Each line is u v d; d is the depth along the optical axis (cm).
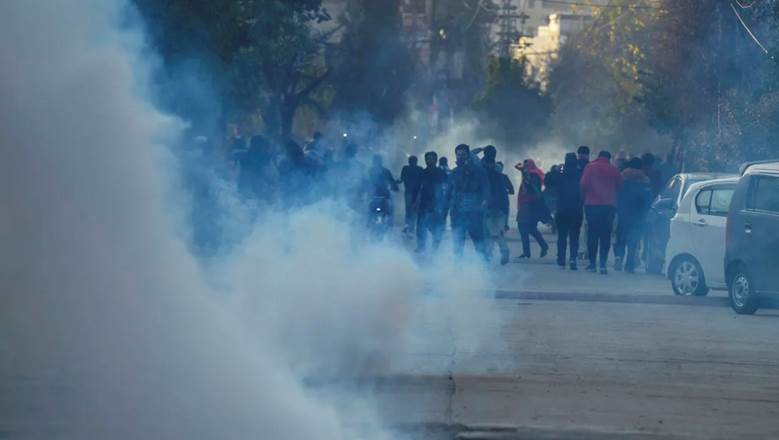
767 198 3506
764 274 3422
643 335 2930
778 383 2248
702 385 2209
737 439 1767
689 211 4084
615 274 5022
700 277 3972
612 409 1959
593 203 4988
